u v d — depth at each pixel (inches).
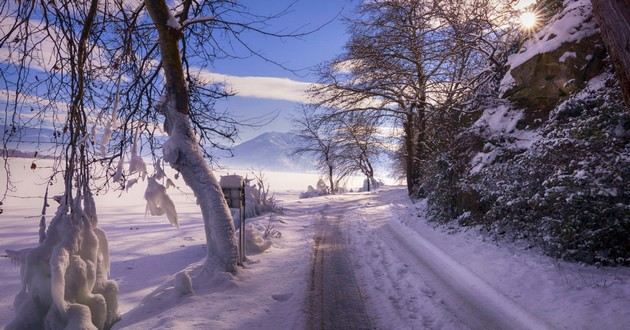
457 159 545.0
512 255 341.7
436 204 573.3
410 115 992.2
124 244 561.9
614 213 289.9
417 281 314.0
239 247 378.9
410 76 925.2
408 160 1036.5
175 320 240.4
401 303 270.2
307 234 552.7
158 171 314.3
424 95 924.0
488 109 558.6
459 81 805.2
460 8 653.3
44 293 227.6
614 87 359.9
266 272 350.6
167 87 333.7
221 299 279.9
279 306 269.3
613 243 295.0
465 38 656.4
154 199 305.7
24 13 204.4
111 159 285.0
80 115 220.1
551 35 472.1
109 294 252.8
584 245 294.7
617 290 242.2
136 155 280.8
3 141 191.8
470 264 345.1
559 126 366.3
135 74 321.4
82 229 234.4
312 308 263.7
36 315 225.6
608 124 320.8
